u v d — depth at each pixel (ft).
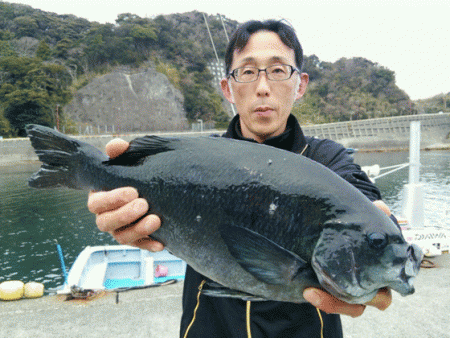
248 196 3.77
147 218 3.83
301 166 3.78
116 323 10.57
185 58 380.78
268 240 3.50
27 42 340.59
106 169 4.75
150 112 317.63
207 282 4.26
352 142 270.05
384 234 3.42
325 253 3.45
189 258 4.06
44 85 259.80
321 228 3.53
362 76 406.82
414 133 19.33
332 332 4.81
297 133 4.90
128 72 341.82
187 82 354.54
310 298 3.36
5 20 359.87
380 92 397.60
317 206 3.58
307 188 3.65
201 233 3.93
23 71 257.96
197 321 5.01
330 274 3.41
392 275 3.39
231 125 5.35
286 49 4.68
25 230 80.69
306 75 5.31
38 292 13.29
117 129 299.17
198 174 4.04
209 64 400.67
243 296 3.80
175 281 13.67
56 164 5.19
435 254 15.26
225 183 3.88
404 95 401.49
